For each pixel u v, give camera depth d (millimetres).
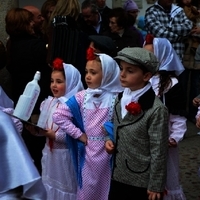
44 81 4152
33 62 4172
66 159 3432
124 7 6875
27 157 1857
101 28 5832
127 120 2803
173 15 6148
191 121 6762
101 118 3184
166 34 6078
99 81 3191
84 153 3246
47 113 3451
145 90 2805
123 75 2818
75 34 4020
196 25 6672
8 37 4934
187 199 4219
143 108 2762
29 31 4305
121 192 2879
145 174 2803
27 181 1815
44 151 3570
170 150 3344
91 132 3201
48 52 4070
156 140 2729
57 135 3391
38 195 1864
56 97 3508
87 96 3236
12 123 1930
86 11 5410
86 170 3232
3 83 4797
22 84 4238
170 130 3342
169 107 3303
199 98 3889
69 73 3475
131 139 2789
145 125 2750
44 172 3561
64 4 4273
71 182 3447
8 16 4293
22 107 2973
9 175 1837
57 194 3484
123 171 2848
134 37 5699
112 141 2959
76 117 3246
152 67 2785
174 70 3398
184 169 4977
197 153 5492
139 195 2840
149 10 6219
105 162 3197
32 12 4695
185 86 6648
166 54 3379
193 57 6547
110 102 3197
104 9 6102
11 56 4273
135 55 2750
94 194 3229
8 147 1862
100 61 3172
